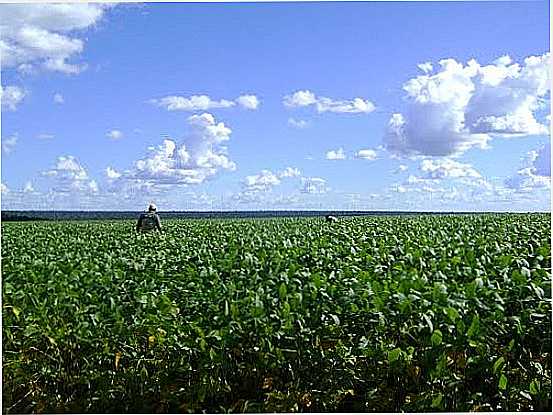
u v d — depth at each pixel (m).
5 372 7.64
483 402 6.89
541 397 6.82
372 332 7.34
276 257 11.74
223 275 10.30
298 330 7.18
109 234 23.19
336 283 8.51
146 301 8.33
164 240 19.52
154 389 7.36
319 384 7.07
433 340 6.65
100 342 7.68
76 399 7.55
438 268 10.05
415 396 6.66
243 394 7.29
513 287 8.23
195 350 7.27
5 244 17.86
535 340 7.45
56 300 8.53
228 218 34.31
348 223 25.09
